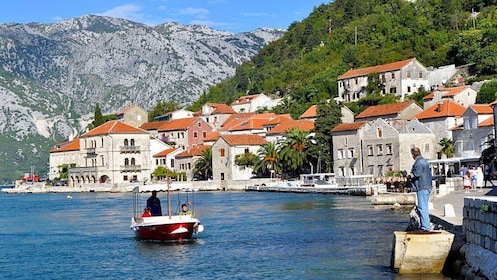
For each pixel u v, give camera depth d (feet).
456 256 105.09
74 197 488.85
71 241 191.72
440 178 294.25
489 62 627.05
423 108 540.93
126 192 548.72
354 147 465.06
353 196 356.38
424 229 111.24
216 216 255.29
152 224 179.32
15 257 162.40
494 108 333.42
